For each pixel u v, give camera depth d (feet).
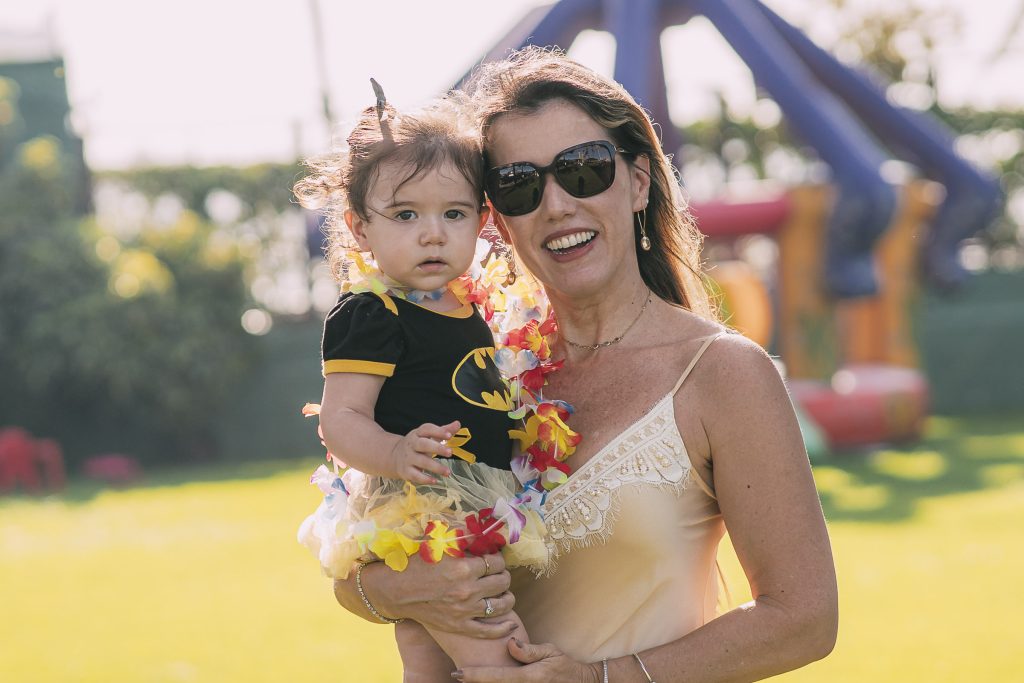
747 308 49.06
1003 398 80.23
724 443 8.63
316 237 49.14
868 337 61.00
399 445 8.57
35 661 24.57
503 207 9.31
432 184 9.21
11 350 71.05
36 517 49.90
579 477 8.99
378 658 23.62
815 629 8.37
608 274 9.22
